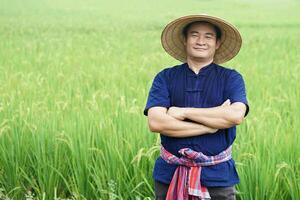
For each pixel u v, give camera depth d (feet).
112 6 191.93
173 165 14.42
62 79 36.94
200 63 14.62
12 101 26.08
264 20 131.34
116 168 19.92
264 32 92.38
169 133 14.17
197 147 14.21
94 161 20.07
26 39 75.31
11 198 20.48
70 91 30.66
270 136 21.17
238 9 185.88
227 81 14.46
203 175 14.15
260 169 18.92
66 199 19.51
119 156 19.52
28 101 27.99
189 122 14.14
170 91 14.65
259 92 31.91
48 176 20.35
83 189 19.93
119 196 18.97
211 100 14.37
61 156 20.94
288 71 40.34
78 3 200.34
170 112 14.17
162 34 15.23
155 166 14.96
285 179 18.99
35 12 153.69
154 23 119.85
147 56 52.54
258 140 20.77
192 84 14.48
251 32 92.68
